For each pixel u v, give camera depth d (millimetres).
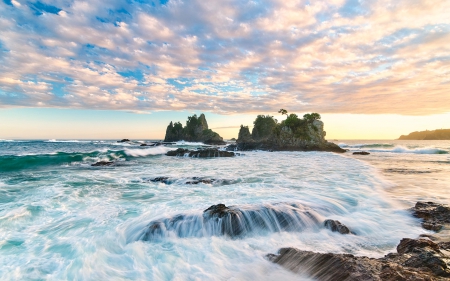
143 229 7906
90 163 28641
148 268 5887
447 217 8914
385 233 7977
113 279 5422
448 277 4820
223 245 7172
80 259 6176
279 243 7336
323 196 12055
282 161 33281
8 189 13312
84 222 8672
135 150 42219
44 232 7742
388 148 74938
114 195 12750
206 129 159750
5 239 7180
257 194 12570
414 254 5809
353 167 25047
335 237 7730
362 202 11242
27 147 54875
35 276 5469
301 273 5641
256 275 5641
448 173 20875
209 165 27594
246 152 62750
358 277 4934
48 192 12680
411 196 12562
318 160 34812
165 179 16891
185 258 6375
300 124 80688
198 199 11828
